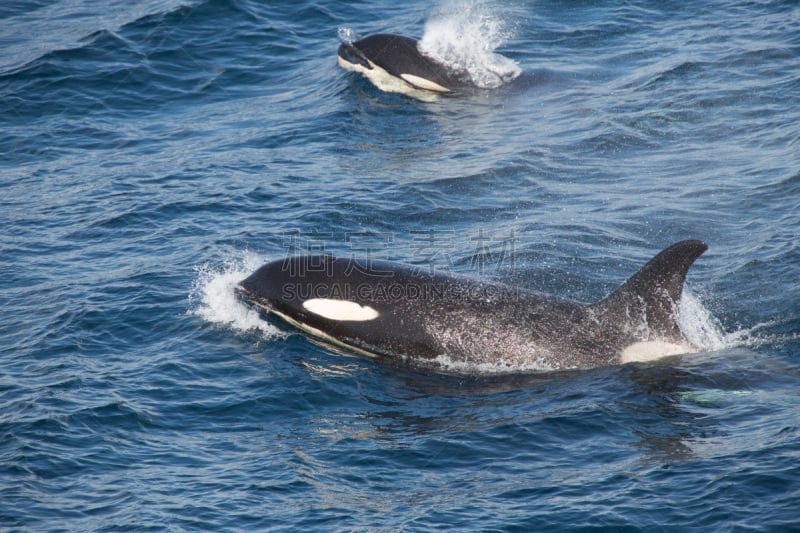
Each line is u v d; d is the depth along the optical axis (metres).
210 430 40.12
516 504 34.31
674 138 74.69
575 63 91.94
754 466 35.09
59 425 39.84
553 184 68.06
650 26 98.94
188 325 49.59
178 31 99.69
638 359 44.47
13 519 33.75
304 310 48.38
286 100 87.06
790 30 92.69
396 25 102.00
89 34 99.56
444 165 71.81
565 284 53.31
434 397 42.81
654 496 34.06
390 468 37.03
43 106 86.12
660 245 58.16
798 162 67.38
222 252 58.28
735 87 82.31
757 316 48.75
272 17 104.00
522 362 45.03
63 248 60.34
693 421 39.12
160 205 65.94
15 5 111.44
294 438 39.44
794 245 55.94
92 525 33.56
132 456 38.00
